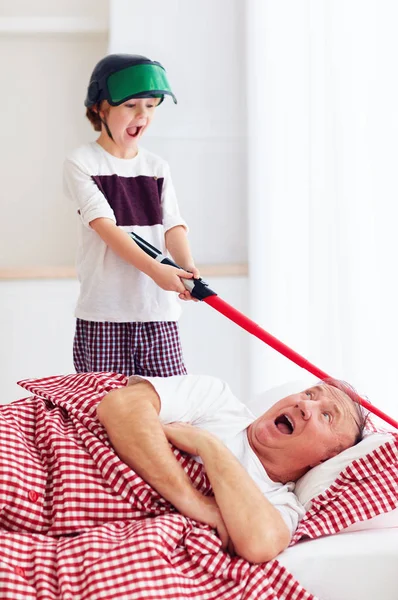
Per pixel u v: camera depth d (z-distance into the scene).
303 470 1.60
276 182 2.87
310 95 2.77
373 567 1.36
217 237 2.99
